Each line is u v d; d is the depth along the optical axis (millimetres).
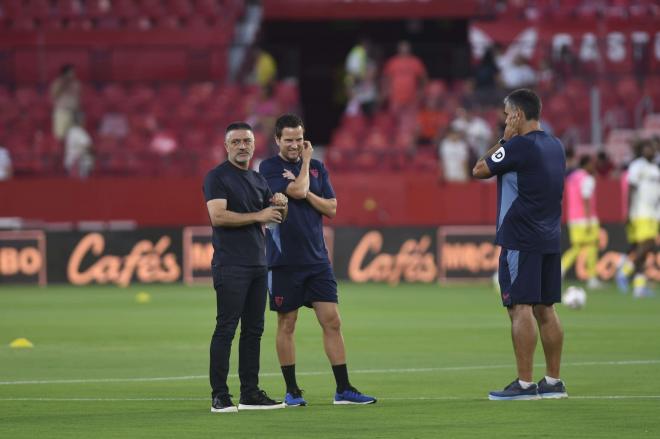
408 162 111750
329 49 142750
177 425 35469
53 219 107250
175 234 105062
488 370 49031
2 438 33406
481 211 107188
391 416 36969
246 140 38594
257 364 39031
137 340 61500
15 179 107500
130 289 100125
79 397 41531
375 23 141625
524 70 119688
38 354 55312
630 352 54781
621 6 126688
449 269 104625
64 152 112750
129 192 107688
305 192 39781
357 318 73250
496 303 84500
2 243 104188
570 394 41531
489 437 33062
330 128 139375
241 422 36000
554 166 40250
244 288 38219
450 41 140625
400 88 120750
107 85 121875
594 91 114500
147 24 128750
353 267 105062
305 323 70312
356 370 49188
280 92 121625
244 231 38312
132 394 42344
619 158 112000
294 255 39938
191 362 52219
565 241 104500
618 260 103938
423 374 47781
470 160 110562
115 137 115125
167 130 116562
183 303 85375
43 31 126938
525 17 130000
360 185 107625
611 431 33906
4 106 118625
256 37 130625
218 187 38250
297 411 38219
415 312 77250
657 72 121625
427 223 107250
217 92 120125
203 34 127562
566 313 76062
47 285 104250
